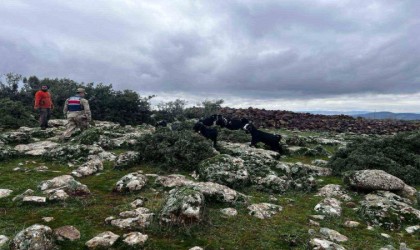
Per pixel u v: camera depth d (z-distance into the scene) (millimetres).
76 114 15812
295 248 6199
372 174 9695
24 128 18172
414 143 13719
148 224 6680
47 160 12141
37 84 27406
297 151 15969
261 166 11031
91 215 7234
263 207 8094
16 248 5387
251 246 6207
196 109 32719
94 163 11172
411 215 7723
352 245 6422
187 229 6512
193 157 11539
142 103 27500
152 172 11047
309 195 9633
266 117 32469
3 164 11617
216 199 8148
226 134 19125
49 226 6590
